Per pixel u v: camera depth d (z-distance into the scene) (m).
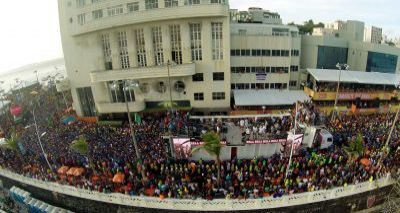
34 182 33.78
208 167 30.16
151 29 43.03
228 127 36.25
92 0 43.16
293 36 51.28
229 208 26.47
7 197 36.62
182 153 32.28
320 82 45.94
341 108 46.28
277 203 26.42
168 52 43.38
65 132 42.06
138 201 27.88
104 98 47.62
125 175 30.39
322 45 56.44
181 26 41.97
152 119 43.50
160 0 40.50
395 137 34.59
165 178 29.75
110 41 44.91
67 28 46.72
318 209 27.30
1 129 50.16
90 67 47.66
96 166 32.28
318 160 30.47
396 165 29.92
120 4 41.88
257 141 32.25
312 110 39.97
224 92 45.09
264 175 28.97
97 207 29.98
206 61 43.50
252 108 45.28
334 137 35.50
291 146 30.36
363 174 28.52
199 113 46.38
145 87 46.12
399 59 52.22
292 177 28.94
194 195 27.22
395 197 28.77
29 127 49.34
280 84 50.69
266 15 63.31
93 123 46.47
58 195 32.12
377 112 46.59
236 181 28.05
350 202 27.98
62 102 67.56
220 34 42.69
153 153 32.44
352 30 66.44
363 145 31.34
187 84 44.88
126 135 37.34
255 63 49.34
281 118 38.25
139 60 45.38
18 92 76.56
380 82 45.97
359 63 57.81
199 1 40.44
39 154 36.78
